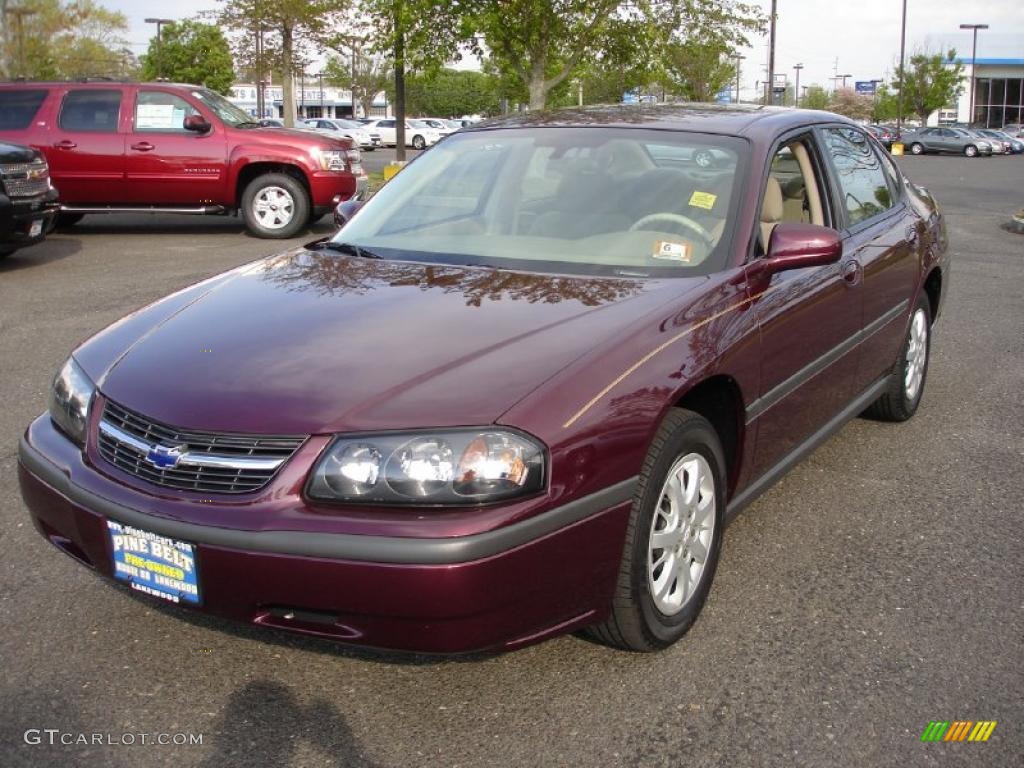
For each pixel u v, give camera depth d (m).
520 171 4.07
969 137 53.06
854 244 4.32
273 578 2.54
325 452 2.57
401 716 2.80
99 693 2.90
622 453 2.74
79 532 2.88
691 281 3.35
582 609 2.75
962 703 2.85
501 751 2.65
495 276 3.44
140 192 12.77
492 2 17.44
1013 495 4.44
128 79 13.09
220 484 2.64
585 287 3.30
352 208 4.46
